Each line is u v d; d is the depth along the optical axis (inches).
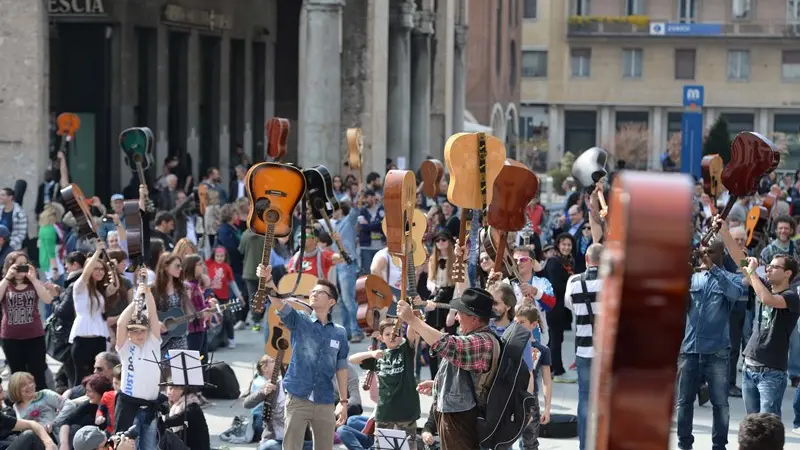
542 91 5812.0
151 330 700.0
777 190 1945.1
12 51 1560.0
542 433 842.2
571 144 5851.4
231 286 1194.0
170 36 2274.9
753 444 428.8
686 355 739.4
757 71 5629.9
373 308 707.4
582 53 5782.5
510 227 633.0
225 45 2428.6
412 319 547.2
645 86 5728.3
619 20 5693.9
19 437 692.1
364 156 2144.4
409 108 2504.9
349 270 1228.5
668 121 5777.6
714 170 762.2
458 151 607.8
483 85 4488.2
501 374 544.7
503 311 655.1
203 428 745.6
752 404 731.4
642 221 122.7
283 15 2652.6
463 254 676.7
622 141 5674.2
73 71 2100.1
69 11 1907.0
